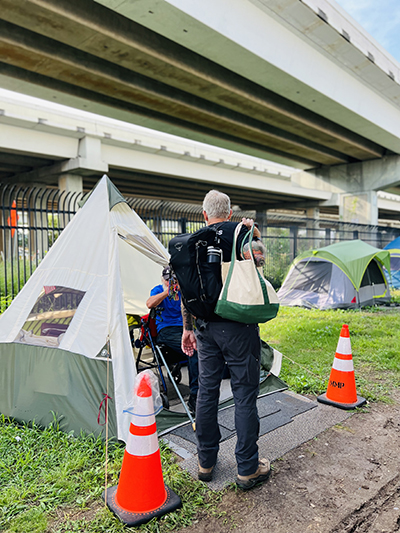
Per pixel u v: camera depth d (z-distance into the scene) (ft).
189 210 36.04
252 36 39.32
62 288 12.21
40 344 11.87
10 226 26.30
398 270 49.90
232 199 118.11
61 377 11.25
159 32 35.65
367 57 52.39
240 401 8.36
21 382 11.89
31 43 36.99
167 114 59.98
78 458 9.42
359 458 9.77
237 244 8.07
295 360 18.31
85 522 7.54
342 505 8.00
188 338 9.38
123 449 9.87
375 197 91.66
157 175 82.69
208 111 56.39
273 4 39.58
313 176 101.76
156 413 11.41
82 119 64.49
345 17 47.37
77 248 12.57
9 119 56.03
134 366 10.85
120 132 69.67
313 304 34.63
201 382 8.70
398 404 13.16
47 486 8.58
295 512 7.80
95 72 42.60
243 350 8.17
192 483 8.70
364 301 35.27
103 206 12.69
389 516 7.70
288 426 11.46
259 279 7.84
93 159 65.72
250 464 8.38
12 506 7.94
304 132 69.67
